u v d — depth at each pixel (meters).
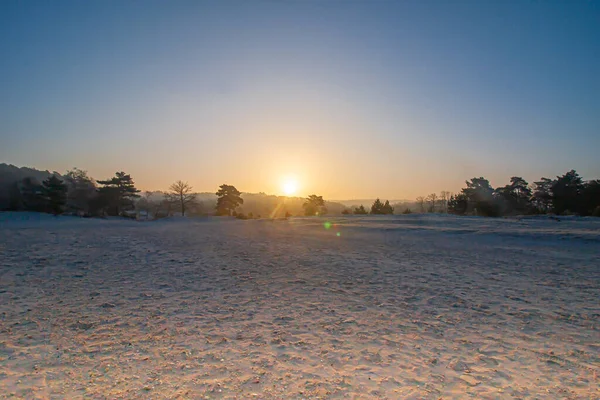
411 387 4.57
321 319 7.27
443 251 16.67
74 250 15.25
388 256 15.31
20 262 12.41
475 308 8.11
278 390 4.43
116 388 4.39
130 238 20.20
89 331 6.41
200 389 4.41
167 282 10.37
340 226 31.00
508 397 4.36
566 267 12.67
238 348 5.74
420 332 6.60
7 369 4.84
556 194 54.19
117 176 59.28
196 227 31.31
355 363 5.27
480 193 60.16
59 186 48.56
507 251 16.38
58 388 4.37
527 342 6.17
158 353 5.49
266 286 10.03
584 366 5.25
